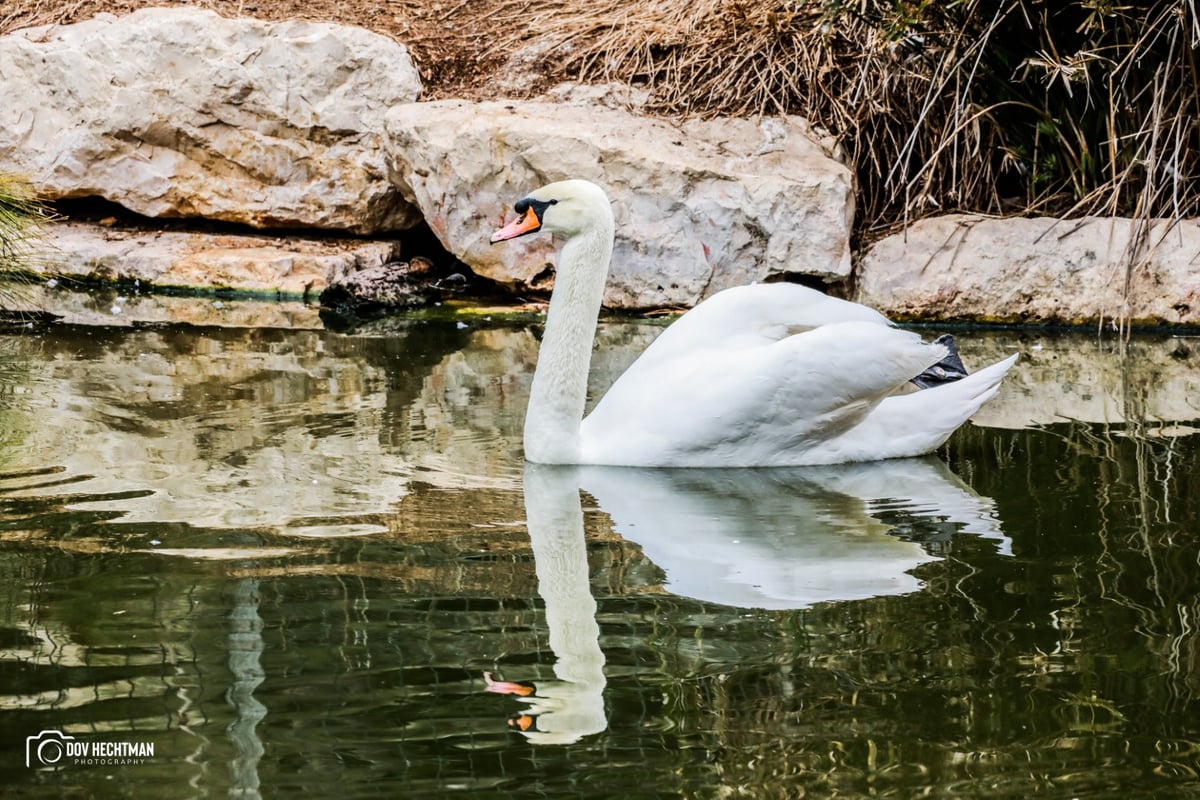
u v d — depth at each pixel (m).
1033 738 4.48
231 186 13.02
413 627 5.30
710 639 5.24
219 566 5.87
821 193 11.52
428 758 4.31
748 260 11.63
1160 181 11.71
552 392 7.71
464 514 6.72
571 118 12.19
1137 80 11.64
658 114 12.56
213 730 4.48
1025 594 5.68
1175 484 7.11
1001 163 12.33
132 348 10.10
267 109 12.82
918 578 5.89
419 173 12.17
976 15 11.80
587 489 7.25
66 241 12.62
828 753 4.38
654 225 11.72
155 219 13.41
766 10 13.25
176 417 8.28
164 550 6.04
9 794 4.11
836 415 7.69
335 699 4.70
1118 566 5.97
